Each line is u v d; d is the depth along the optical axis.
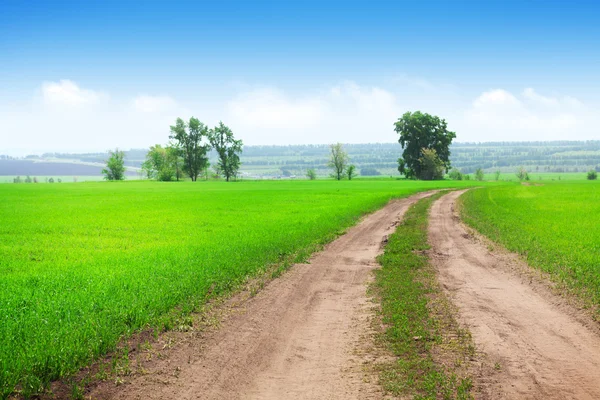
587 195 60.22
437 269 16.03
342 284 14.02
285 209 40.88
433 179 146.25
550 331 9.71
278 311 11.28
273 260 17.17
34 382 7.21
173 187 95.75
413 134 148.75
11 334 8.91
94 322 9.65
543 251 18.34
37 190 80.38
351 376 7.69
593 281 13.47
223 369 8.04
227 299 12.26
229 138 153.38
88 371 7.86
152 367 8.09
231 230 26.27
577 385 7.32
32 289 12.77
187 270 14.61
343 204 45.56
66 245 21.78
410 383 7.32
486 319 10.48
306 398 7.00
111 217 34.81
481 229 26.05
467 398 6.89
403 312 10.90
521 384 7.34
